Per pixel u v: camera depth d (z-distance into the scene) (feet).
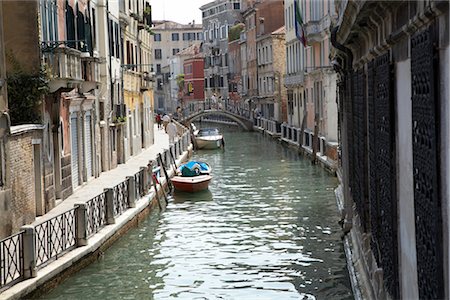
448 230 17.56
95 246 48.42
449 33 16.81
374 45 30.45
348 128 51.72
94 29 86.53
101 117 88.63
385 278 29.01
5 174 46.85
